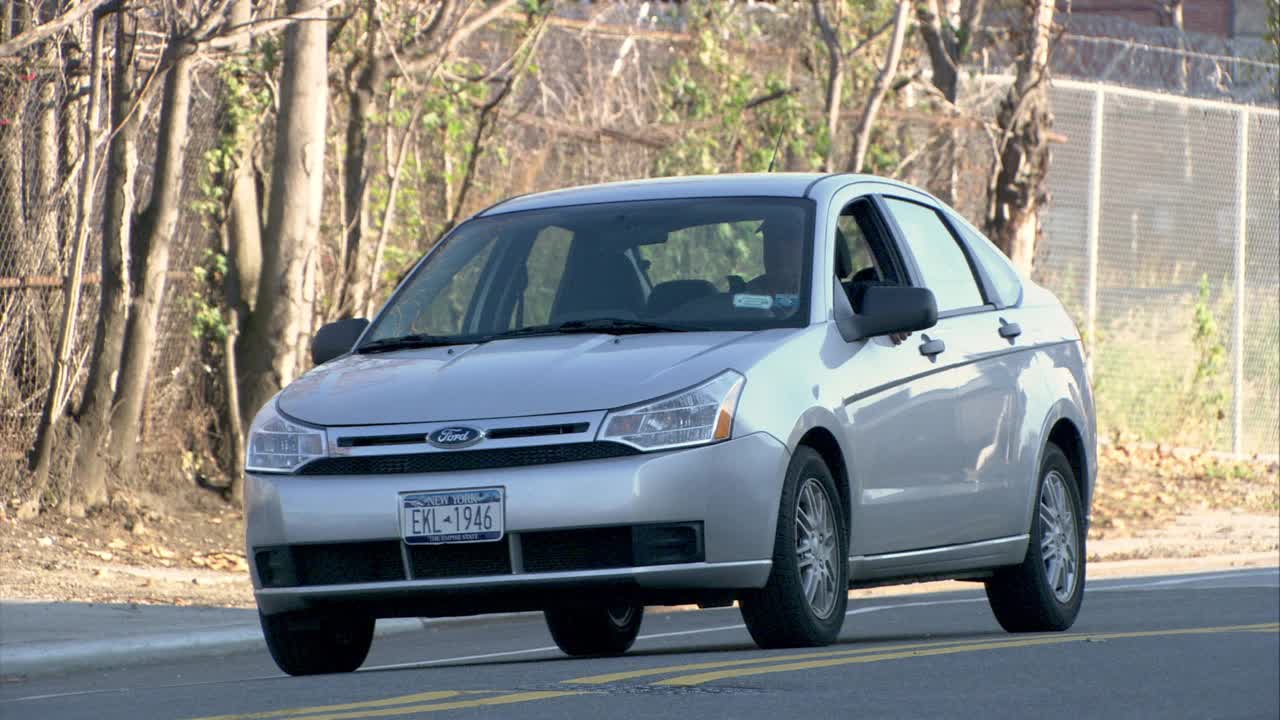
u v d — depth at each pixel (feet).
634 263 98.63
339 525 85.87
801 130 240.53
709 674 77.77
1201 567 193.88
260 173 211.00
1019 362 111.65
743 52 247.70
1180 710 70.95
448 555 85.05
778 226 99.04
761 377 88.17
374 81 208.13
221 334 204.44
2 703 86.53
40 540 175.63
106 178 188.34
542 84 238.07
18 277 192.24
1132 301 285.64
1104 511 234.58
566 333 94.68
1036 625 113.29
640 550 83.82
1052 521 114.21
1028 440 110.73
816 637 90.02
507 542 84.17
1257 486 261.85
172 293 205.46
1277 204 298.56
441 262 103.76
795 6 251.60
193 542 188.24
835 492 92.32
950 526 102.68
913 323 95.55
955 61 258.78
